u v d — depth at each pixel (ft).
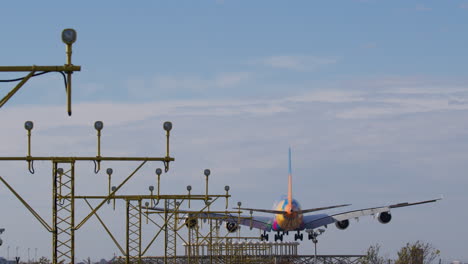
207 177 447.83
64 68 153.79
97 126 290.97
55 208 289.74
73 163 290.97
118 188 316.60
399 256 640.99
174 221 503.20
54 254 289.74
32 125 282.36
